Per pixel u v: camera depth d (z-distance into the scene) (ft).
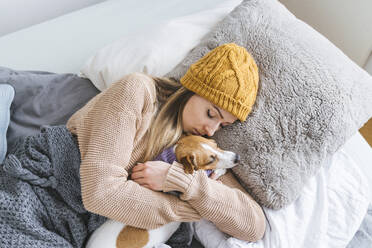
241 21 3.45
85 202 2.48
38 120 3.39
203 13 4.02
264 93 3.10
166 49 3.60
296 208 3.08
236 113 2.73
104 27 4.53
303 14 6.09
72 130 2.82
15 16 5.32
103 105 2.60
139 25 4.54
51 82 3.59
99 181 2.44
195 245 3.11
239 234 2.79
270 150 2.97
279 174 2.94
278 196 2.94
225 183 3.06
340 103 3.03
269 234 2.90
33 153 2.67
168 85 3.04
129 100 2.59
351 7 5.07
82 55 4.18
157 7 4.84
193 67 2.83
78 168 2.71
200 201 2.68
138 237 2.66
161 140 2.81
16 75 3.56
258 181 2.95
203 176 2.72
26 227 2.46
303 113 3.00
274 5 3.62
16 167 2.51
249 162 2.98
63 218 2.68
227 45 2.85
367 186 3.28
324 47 3.31
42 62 4.07
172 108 2.88
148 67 3.50
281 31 3.34
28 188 2.57
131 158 2.83
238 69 2.71
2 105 3.14
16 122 3.36
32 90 3.48
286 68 3.11
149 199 2.60
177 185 2.63
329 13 5.53
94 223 2.74
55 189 2.71
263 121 3.02
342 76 3.13
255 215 2.81
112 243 2.62
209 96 2.70
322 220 2.99
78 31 4.48
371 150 3.78
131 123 2.59
